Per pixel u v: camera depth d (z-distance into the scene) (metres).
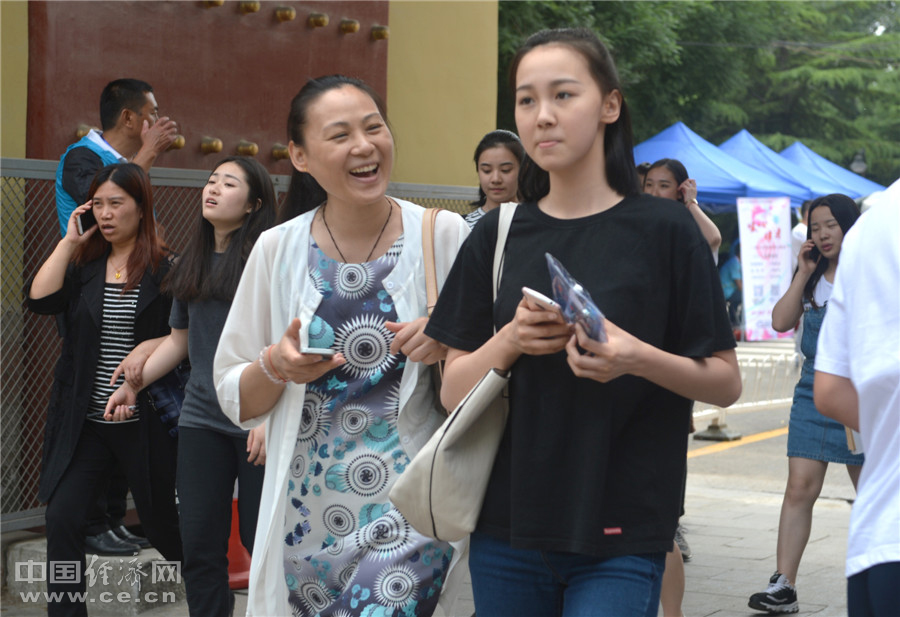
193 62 6.35
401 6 8.05
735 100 33.25
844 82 33.41
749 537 6.83
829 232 5.13
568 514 2.35
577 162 2.42
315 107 2.91
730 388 2.38
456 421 2.41
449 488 2.45
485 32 8.80
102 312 4.54
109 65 5.91
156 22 6.15
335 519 2.96
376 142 2.90
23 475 5.49
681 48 24.81
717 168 16.47
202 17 6.39
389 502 2.94
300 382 2.80
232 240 4.23
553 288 2.24
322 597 2.97
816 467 5.19
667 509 2.37
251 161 4.33
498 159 5.52
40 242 5.50
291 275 3.02
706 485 8.69
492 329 2.57
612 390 2.32
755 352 19.94
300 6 6.96
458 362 2.50
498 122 18.83
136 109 5.61
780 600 5.09
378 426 2.95
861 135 34.56
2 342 5.39
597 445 2.32
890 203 2.13
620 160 2.46
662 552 2.39
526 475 2.37
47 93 5.62
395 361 2.95
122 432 4.49
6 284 5.41
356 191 2.91
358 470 2.94
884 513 2.07
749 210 13.11
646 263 2.36
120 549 5.36
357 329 2.95
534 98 2.40
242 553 5.48
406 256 2.99
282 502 2.94
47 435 4.54
